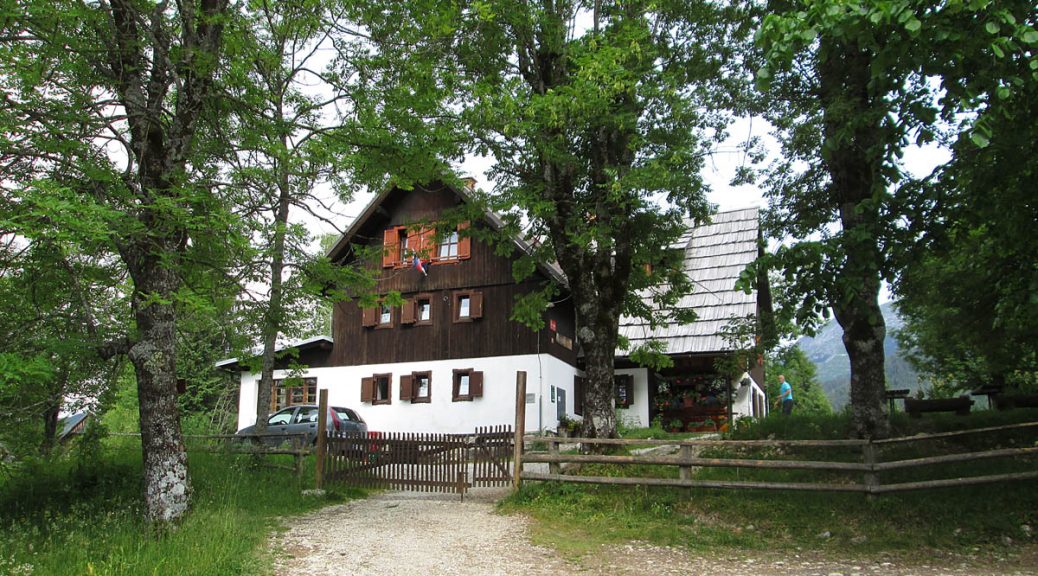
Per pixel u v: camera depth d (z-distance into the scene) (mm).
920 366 25766
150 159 10047
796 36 7406
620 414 26172
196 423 34031
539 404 24453
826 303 10828
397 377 26734
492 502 12828
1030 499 10008
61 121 8875
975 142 7195
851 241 9969
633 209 15539
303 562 8703
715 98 14891
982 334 14625
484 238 16938
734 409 26062
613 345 15461
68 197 7648
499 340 25578
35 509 10664
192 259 10164
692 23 15180
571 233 14531
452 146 12820
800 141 13234
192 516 9680
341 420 21062
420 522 11195
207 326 15281
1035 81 7453
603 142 15461
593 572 8508
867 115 9445
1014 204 8930
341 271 11984
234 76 10367
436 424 25750
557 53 15281
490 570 8547
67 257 9453
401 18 10953
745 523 10742
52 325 9844
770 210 14922
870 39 7152
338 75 11523
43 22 8406
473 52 14922
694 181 14938
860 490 10648
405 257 14523
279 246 11445
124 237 8891
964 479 9938
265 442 16328
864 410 13164
